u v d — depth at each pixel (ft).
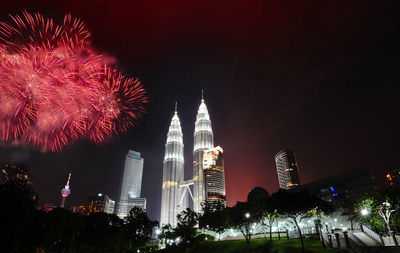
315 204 172.86
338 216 303.89
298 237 204.95
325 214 222.69
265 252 170.71
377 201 176.45
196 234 339.57
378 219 203.62
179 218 395.34
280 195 171.42
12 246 91.15
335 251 132.46
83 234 210.18
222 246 217.77
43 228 112.88
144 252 297.33
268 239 214.07
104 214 250.16
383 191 174.40
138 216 301.22
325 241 159.43
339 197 430.20
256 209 195.31
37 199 105.19
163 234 438.40
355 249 125.80
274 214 210.38
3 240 88.58
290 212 169.68
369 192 191.72
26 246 102.42
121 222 269.03
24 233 97.45
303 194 169.58
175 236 394.93
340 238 147.84
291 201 164.66
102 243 220.64
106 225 240.12
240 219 191.93
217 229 274.36
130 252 249.55
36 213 109.81
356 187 410.72
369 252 121.19
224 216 239.30
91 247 205.98
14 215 90.07
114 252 228.63
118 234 241.76
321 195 462.60
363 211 197.67
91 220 232.53
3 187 93.97
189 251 227.61
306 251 145.79
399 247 118.42
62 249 149.89
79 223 149.69
